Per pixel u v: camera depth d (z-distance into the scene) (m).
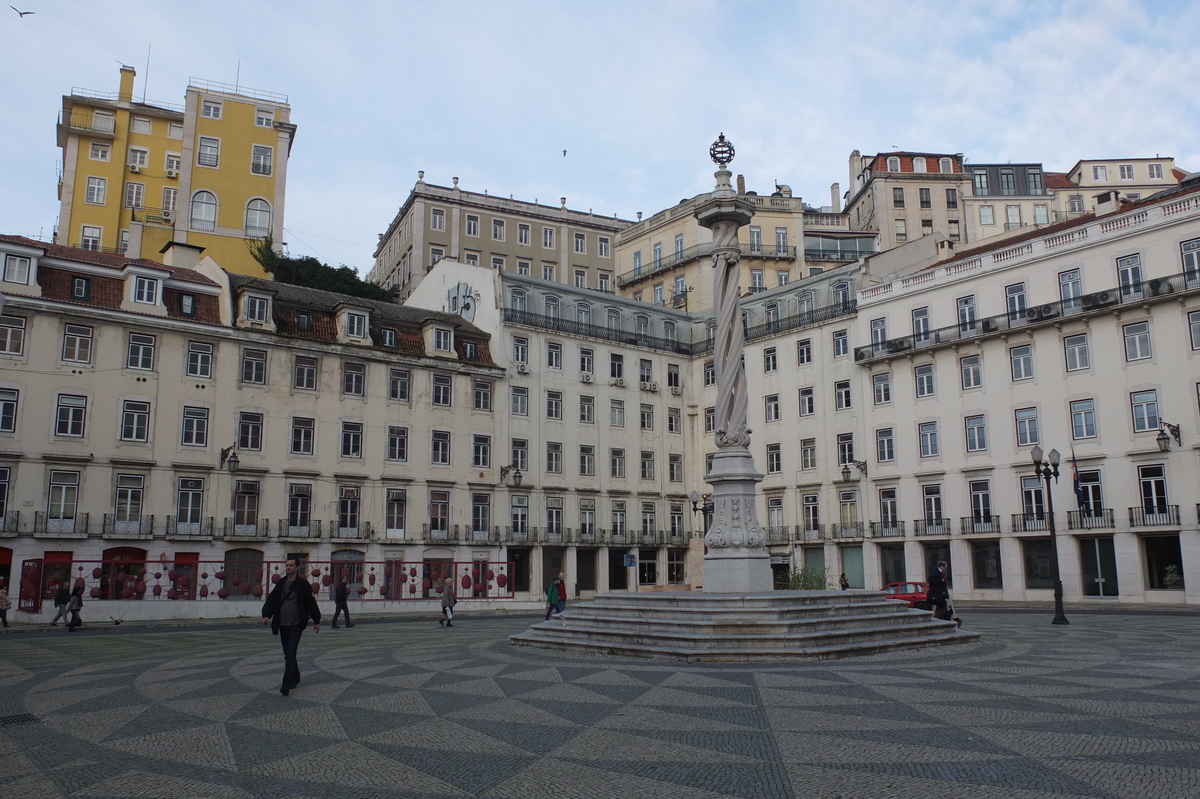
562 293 51.84
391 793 7.11
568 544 48.75
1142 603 36.38
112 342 37.03
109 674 15.01
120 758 8.43
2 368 34.53
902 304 45.94
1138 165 87.00
